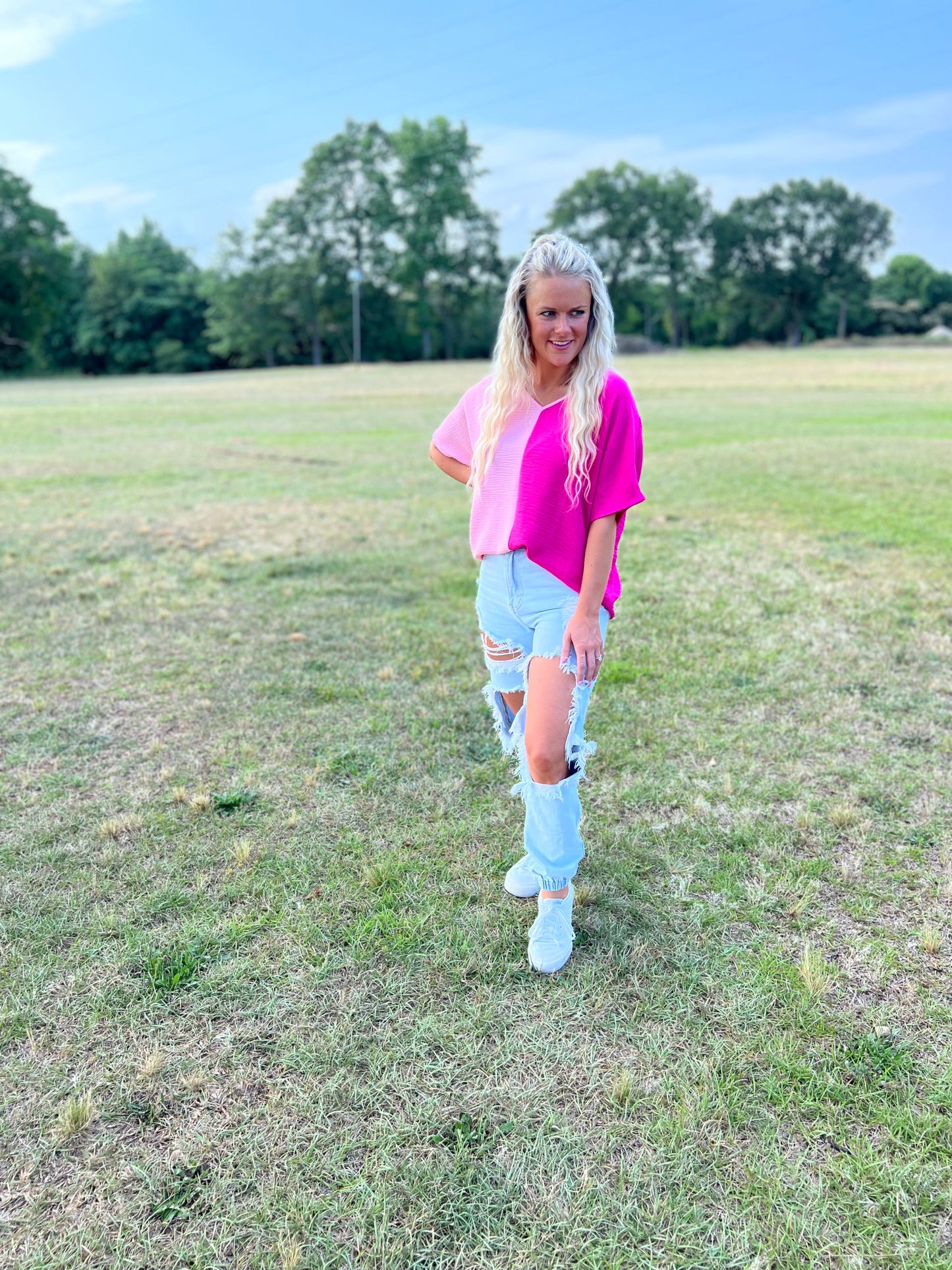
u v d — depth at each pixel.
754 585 5.41
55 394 31.78
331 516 7.74
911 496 8.01
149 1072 1.87
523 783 2.19
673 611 4.94
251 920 2.37
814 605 4.99
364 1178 1.64
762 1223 1.55
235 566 6.05
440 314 73.94
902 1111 1.75
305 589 5.48
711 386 26.20
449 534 6.96
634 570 5.78
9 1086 1.85
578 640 1.99
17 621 4.88
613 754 3.29
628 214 77.38
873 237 82.38
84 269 76.50
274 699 3.84
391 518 7.64
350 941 2.28
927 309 95.50
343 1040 1.96
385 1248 1.51
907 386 24.98
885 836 2.75
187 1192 1.62
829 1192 1.60
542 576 2.06
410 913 2.39
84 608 5.12
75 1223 1.57
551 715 2.02
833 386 25.44
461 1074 1.87
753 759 3.25
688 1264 1.48
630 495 1.98
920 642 4.40
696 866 2.60
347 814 2.90
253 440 14.12
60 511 8.04
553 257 1.91
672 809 2.92
